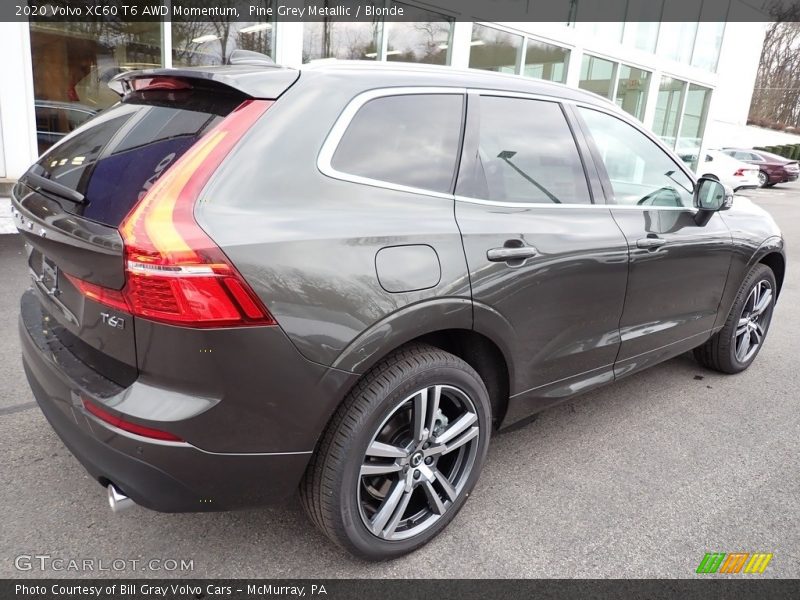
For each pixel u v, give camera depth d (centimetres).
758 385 398
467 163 233
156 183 174
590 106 295
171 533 229
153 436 170
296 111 194
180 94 212
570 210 265
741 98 3356
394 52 958
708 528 246
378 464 205
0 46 670
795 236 1112
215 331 165
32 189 218
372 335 189
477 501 258
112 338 177
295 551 223
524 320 240
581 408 353
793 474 289
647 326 312
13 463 263
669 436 322
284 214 181
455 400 227
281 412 180
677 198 334
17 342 389
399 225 202
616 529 243
